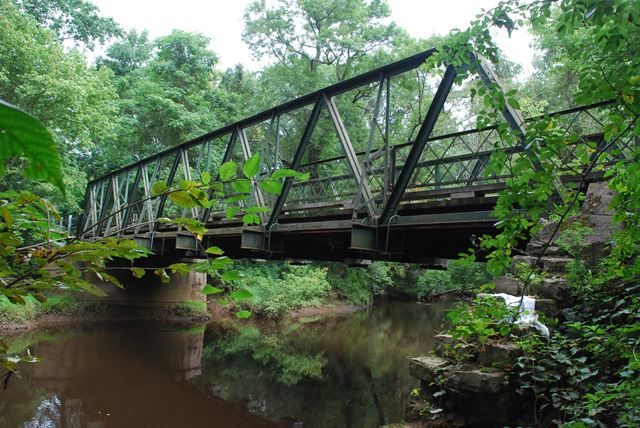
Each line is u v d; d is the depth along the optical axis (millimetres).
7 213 1329
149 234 12664
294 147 26562
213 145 26109
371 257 8586
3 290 1309
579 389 3500
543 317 3414
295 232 8078
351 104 25484
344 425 8594
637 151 2504
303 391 10766
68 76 17047
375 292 31469
